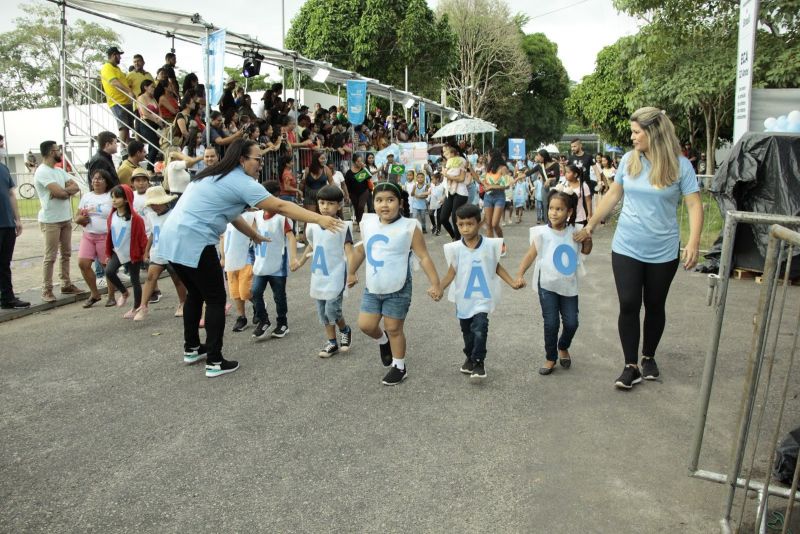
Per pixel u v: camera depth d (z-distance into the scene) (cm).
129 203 687
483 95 4219
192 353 530
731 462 270
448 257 482
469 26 4091
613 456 353
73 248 1143
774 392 442
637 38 1524
